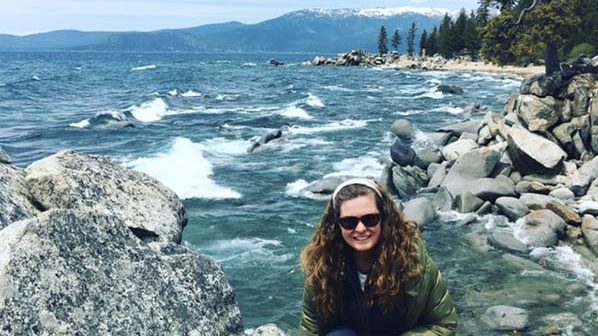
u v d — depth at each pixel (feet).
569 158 64.44
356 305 13.10
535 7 115.44
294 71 340.59
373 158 75.87
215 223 49.44
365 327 13.29
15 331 13.00
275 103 150.30
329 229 13.00
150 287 15.93
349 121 110.83
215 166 71.92
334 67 412.36
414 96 167.53
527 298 35.17
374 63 434.71
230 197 57.88
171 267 16.97
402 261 12.27
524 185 56.59
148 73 295.07
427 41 493.77
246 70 348.59
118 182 23.00
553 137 64.80
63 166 22.06
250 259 41.27
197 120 115.85
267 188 61.77
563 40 110.11
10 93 165.89
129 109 122.83
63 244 14.92
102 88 194.29
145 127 105.40
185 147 79.82
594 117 63.98
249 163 74.08
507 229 47.34
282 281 37.60
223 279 18.11
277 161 75.10
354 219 12.25
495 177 59.26
